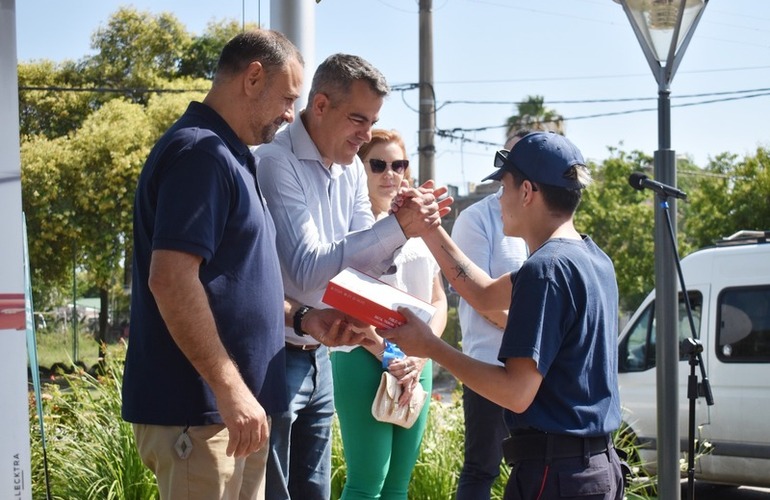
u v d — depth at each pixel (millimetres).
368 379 4004
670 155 4984
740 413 7832
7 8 2580
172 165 2742
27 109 26266
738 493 8812
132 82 26641
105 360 6402
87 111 26297
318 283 3348
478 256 4480
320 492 3775
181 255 2648
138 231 2879
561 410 2789
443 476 5641
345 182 3783
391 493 4188
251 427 2715
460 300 4676
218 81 2980
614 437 6605
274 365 2982
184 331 2650
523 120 29453
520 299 2762
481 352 4469
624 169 29328
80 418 5508
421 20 18391
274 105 2971
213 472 2814
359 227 3885
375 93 3473
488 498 4457
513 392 2719
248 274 2877
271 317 2965
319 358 3689
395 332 2932
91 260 24312
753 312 7973
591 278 2848
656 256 4961
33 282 24062
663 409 4961
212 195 2729
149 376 2820
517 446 2846
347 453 4082
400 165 4586
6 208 2561
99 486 5027
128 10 26781
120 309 25219
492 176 3092
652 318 8625
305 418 3736
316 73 3568
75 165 23922
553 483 2770
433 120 18422
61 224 23781
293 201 3432
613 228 28500
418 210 3338
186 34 27391
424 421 4215
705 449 7801
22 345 2584
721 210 27484
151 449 2848
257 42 2943
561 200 2932
